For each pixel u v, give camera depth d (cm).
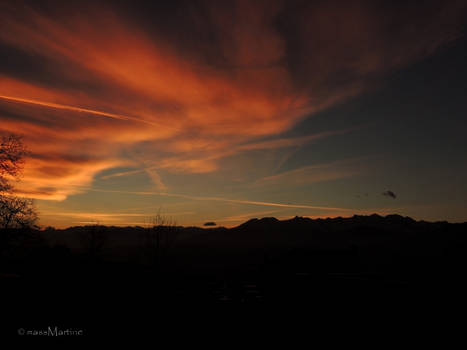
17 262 3453
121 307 2114
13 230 2803
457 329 1321
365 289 1964
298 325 1606
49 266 3747
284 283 2914
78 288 2689
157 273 4819
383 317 1574
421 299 1639
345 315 1700
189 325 1642
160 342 1334
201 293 2928
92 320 1681
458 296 1552
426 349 1190
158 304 2298
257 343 1330
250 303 2325
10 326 1450
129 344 1297
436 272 2275
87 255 4866
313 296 2191
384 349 1219
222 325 1641
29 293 2000
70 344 1274
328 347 1259
